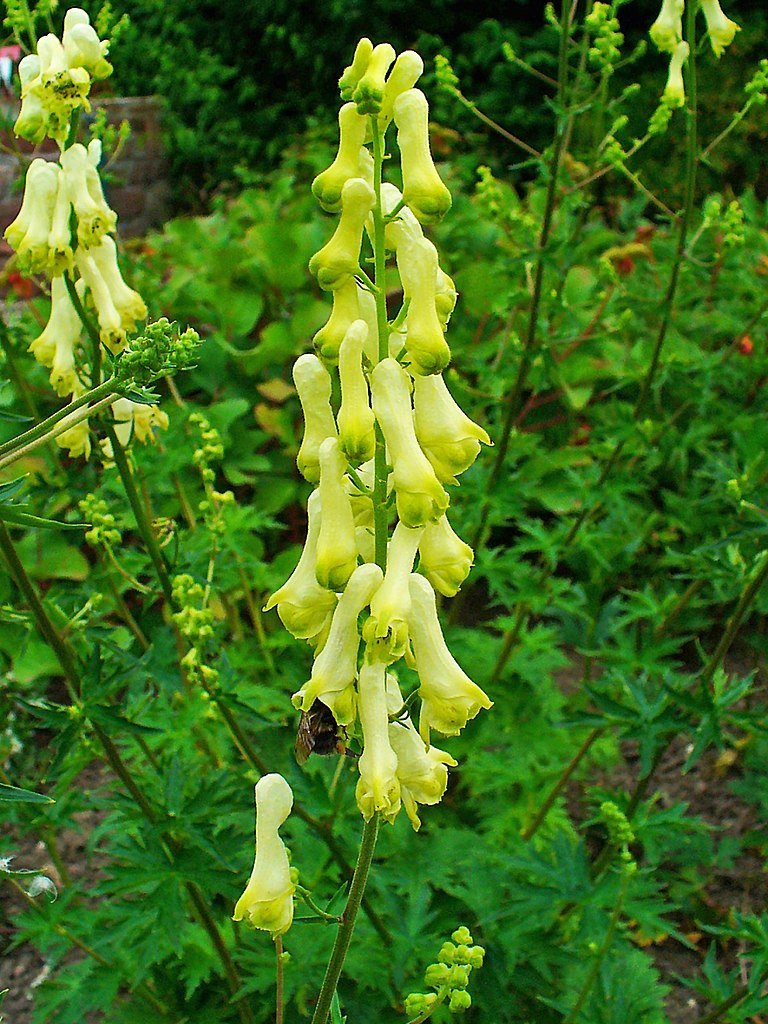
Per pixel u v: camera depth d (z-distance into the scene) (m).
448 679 1.96
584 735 4.96
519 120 11.07
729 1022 3.50
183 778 3.33
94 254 3.07
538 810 4.69
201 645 3.12
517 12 12.04
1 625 5.26
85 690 3.00
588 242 7.45
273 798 2.01
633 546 5.29
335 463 1.92
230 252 7.33
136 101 12.54
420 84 11.66
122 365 2.12
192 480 6.25
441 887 3.70
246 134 13.08
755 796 4.69
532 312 4.40
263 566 4.88
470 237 7.73
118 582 4.72
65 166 2.95
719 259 4.39
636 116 10.04
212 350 6.78
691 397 5.78
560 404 7.19
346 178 1.91
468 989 3.34
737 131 10.18
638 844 5.12
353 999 3.38
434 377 1.93
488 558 4.93
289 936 3.49
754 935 3.32
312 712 2.06
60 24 8.23
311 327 6.97
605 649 4.73
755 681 5.88
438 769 2.08
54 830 4.05
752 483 4.49
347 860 3.73
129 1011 3.68
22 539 5.82
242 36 13.01
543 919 3.52
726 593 4.25
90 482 3.96
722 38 3.99
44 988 3.87
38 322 5.90
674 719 3.55
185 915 3.16
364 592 1.92
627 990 3.59
